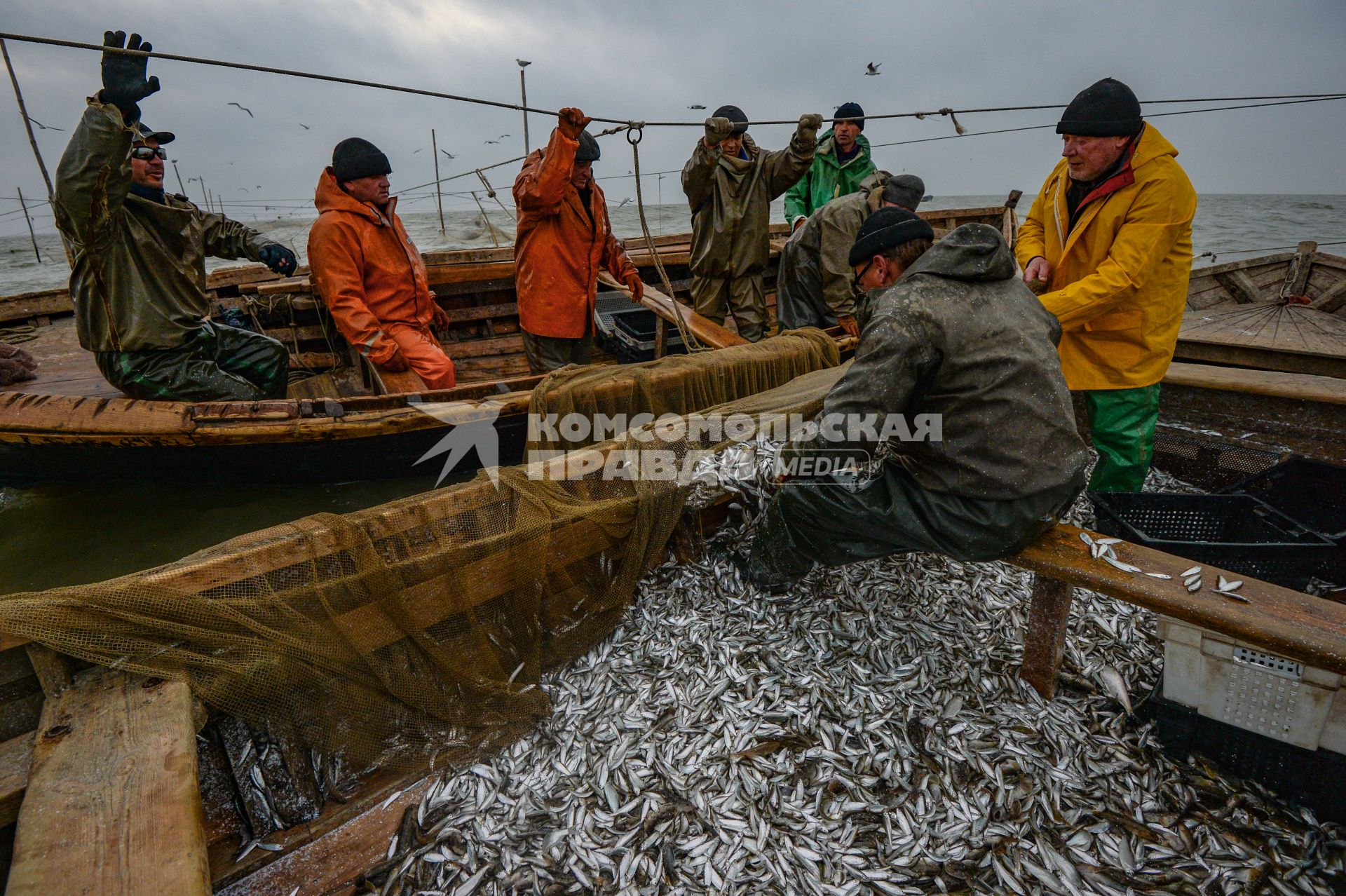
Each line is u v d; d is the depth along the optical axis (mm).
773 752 2809
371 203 5324
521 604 3154
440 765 2859
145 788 1879
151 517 5109
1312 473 4527
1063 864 2387
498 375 7234
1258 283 8695
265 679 2434
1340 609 2479
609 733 2920
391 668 2809
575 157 5172
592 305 5871
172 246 5168
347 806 2674
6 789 1971
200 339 5340
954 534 2867
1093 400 4371
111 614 2197
